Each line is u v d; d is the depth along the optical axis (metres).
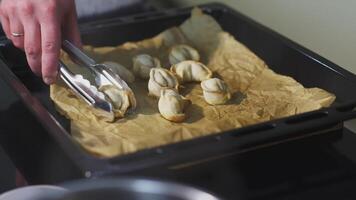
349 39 1.11
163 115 1.01
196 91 1.11
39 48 1.03
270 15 1.29
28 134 1.00
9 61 1.14
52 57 1.01
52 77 1.03
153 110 1.04
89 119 0.99
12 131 1.00
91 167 0.80
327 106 1.00
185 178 0.88
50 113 0.99
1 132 1.00
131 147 0.89
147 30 1.26
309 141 0.97
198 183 0.88
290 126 0.90
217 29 1.24
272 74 1.12
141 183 0.74
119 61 1.18
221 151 0.87
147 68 1.13
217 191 0.87
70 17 1.08
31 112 0.98
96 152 0.86
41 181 0.89
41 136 0.99
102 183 0.74
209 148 0.85
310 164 0.93
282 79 1.10
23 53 1.14
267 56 1.19
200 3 1.44
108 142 0.93
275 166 0.92
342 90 1.05
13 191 0.72
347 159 0.94
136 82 1.13
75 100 1.03
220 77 1.13
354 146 0.96
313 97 1.03
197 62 1.15
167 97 1.01
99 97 1.00
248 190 0.87
